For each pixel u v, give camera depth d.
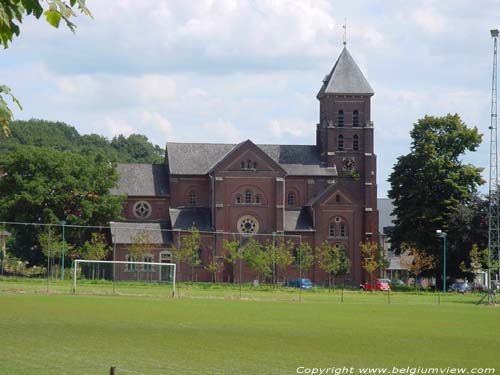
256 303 96.12
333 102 174.62
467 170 156.12
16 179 152.75
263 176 164.00
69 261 149.88
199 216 165.38
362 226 166.62
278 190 164.00
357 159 173.88
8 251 150.88
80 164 157.12
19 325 59.25
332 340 55.03
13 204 150.75
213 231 161.75
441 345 53.47
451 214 150.75
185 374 37.62
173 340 52.22
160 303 89.75
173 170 168.75
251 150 164.00
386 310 89.00
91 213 154.00
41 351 44.59
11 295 95.38
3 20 13.57
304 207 171.12
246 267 158.12
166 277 154.75
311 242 165.50
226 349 48.03
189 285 137.12
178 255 154.88
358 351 48.84
